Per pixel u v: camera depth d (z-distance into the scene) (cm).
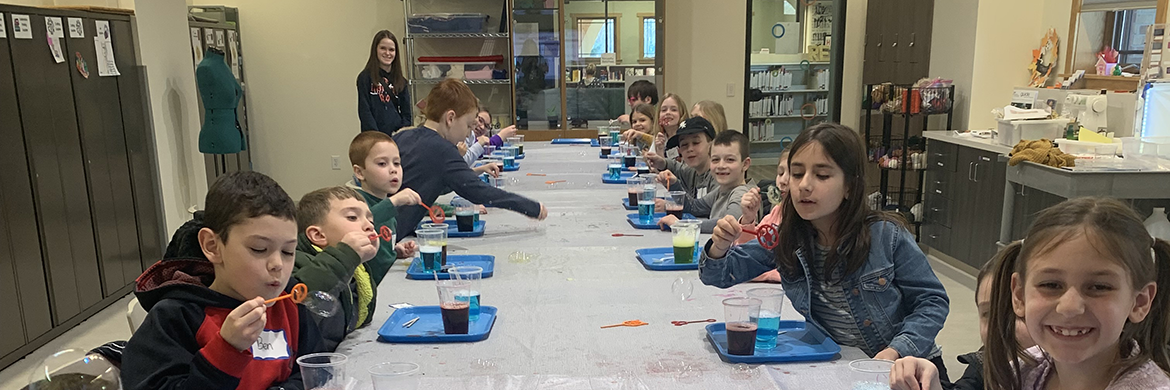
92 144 386
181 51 489
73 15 372
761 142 952
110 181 403
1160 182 347
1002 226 408
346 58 711
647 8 732
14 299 329
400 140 293
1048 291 111
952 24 541
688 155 372
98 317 389
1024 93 482
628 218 289
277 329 145
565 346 157
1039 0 510
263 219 131
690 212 323
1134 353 114
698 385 137
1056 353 112
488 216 302
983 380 146
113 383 113
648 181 350
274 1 695
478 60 711
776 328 153
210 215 133
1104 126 436
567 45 732
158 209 451
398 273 218
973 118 525
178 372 126
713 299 189
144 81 435
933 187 529
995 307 130
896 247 165
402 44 714
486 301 189
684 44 740
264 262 133
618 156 483
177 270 141
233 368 122
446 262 223
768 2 938
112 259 405
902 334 156
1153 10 418
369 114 543
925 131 539
